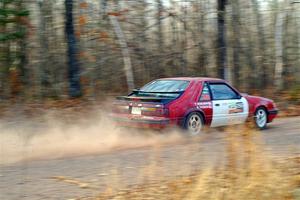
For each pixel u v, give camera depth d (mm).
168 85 10969
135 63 21984
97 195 6039
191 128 10500
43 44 20828
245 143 6461
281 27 24297
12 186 6465
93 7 21984
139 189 6273
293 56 25828
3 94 18781
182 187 6043
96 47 21672
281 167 6879
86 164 7918
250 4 25078
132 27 22328
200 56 23047
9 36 17719
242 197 5582
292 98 20531
